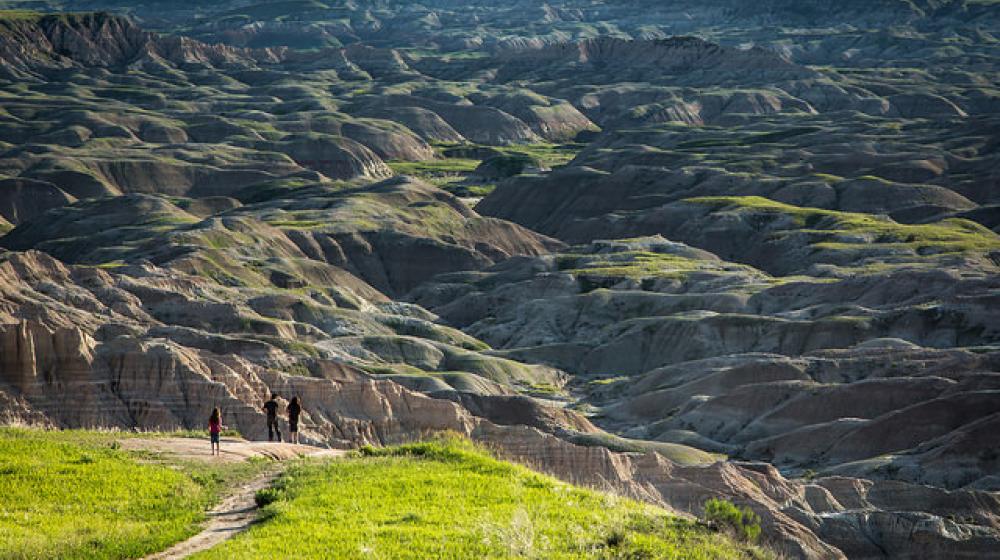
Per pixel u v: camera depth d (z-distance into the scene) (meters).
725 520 31.17
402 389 86.25
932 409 101.06
